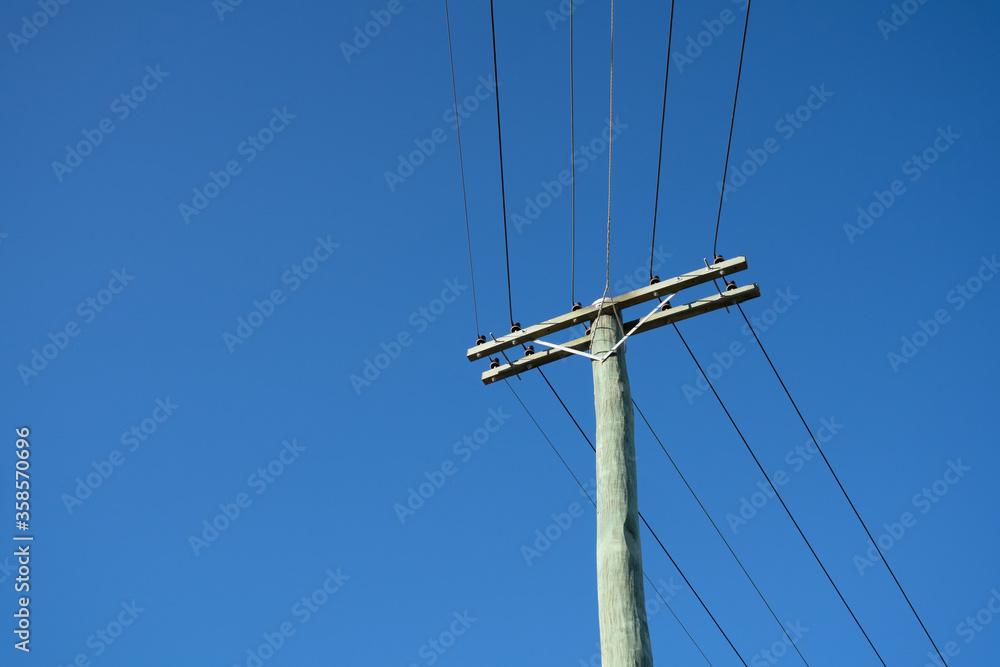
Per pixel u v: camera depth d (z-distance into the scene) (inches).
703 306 357.7
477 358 391.5
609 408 324.5
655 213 371.9
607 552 283.1
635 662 257.1
